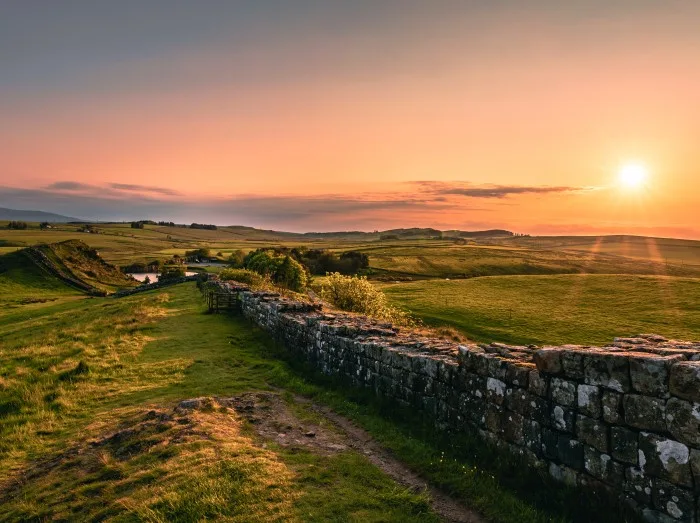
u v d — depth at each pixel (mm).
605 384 6406
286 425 10008
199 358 16344
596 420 6488
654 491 5773
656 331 41875
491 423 8250
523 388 7668
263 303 21875
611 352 6641
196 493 6887
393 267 114062
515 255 153750
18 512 7434
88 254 108688
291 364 15953
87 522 6766
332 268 103688
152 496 7004
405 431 9578
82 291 83562
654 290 60438
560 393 7031
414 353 10727
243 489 6922
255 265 60688
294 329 17062
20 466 9266
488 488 7105
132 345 18641
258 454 8180
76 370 14867
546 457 7219
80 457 8977
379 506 6621
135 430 9703
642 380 5969
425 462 8055
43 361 16938
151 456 8414
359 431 9836
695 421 5395
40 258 95812
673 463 5586
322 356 14648
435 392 9648
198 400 11070
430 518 6371
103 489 7602
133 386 13453
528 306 53469
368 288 42281
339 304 41312
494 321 46438
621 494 6137
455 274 110625
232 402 11477
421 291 65375
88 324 27406
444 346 11141
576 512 6266
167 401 11875
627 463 6090
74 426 10922
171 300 37094
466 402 8844
